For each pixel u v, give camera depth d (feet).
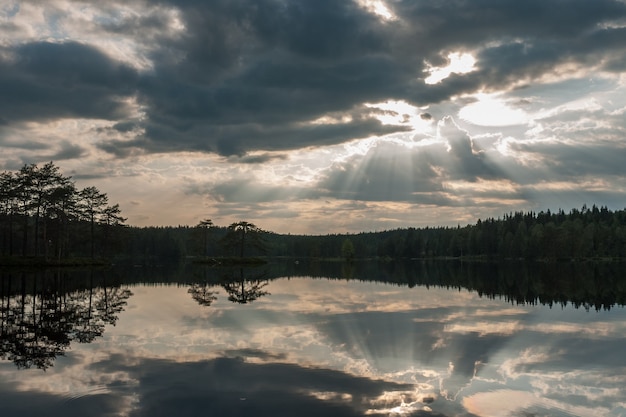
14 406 35.45
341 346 56.59
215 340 60.18
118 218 326.44
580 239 423.23
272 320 76.84
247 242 438.81
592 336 63.16
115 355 51.75
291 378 42.70
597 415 33.88
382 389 39.60
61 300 106.63
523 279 182.50
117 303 101.04
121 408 35.01
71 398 37.29
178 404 35.83
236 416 33.42
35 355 51.75
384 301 106.42
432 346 56.70
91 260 286.66
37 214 258.37
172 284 157.99
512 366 47.34
